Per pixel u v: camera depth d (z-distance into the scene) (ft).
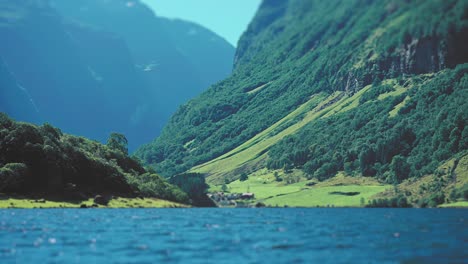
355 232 510.17
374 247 396.78
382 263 328.08
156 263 319.06
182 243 410.31
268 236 468.34
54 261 320.91
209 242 418.31
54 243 396.37
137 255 347.15
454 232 508.53
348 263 327.06
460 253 368.27
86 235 451.53
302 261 332.80
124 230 501.97
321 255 357.00
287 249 384.06
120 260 327.67
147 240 425.28
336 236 471.21
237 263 323.16
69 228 508.94
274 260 335.26
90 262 319.68
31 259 326.24
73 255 343.05
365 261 334.65
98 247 379.76
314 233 498.28
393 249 385.91
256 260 334.44
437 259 343.05
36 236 436.35
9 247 370.94
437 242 426.92
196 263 321.11
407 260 338.95
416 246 401.49
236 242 421.18
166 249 375.66
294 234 488.44
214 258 340.18
